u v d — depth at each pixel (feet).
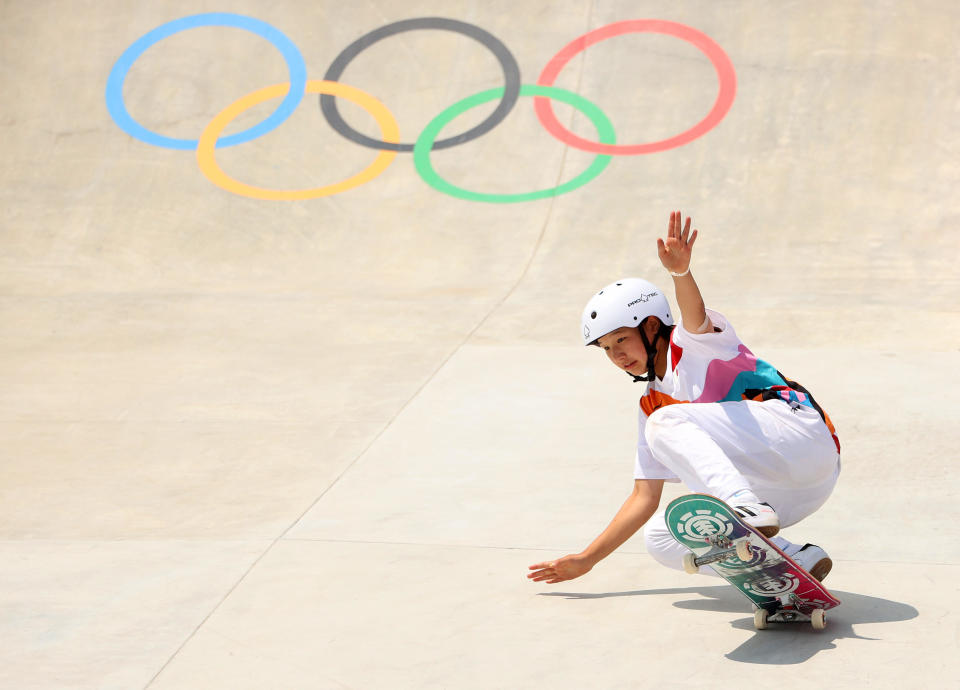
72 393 87.76
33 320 110.22
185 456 72.54
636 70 143.54
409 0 157.48
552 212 127.54
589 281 115.14
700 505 37.45
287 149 140.77
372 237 128.16
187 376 90.94
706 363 44.52
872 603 45.93
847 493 59.77
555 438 71.87
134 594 51.01
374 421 77.82
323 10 157.58
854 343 90.99
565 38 149.28
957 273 109.29
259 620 47.47
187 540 58.03
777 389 44.27
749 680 39.75
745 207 123.85
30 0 165.37
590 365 88.69
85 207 136.15
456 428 75.20
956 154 125.90
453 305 109.19
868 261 113.29
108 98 150.41
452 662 42.57
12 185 140.46
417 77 147.54
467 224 127.85
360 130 142.00
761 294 106.42
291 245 128.36
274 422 78.69
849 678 39.37
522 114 140.67
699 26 147.23
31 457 73.51
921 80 135.33
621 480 63.52
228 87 149.89
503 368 89.10
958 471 62.28
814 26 144.15
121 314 111.04
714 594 48.01
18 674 43.29
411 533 57.16
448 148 138.10
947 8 143.33
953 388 78.18
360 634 45.52
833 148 129.29
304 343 99.19
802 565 43.65
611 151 134.10
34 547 57.98
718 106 136.87
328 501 63.00
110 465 71.46
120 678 42.65
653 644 43.21
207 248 128.88
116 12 161.38
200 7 160.66
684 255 41.86
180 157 141.18
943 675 39.22
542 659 42.45
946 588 47.09
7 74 155.02
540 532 56.29
